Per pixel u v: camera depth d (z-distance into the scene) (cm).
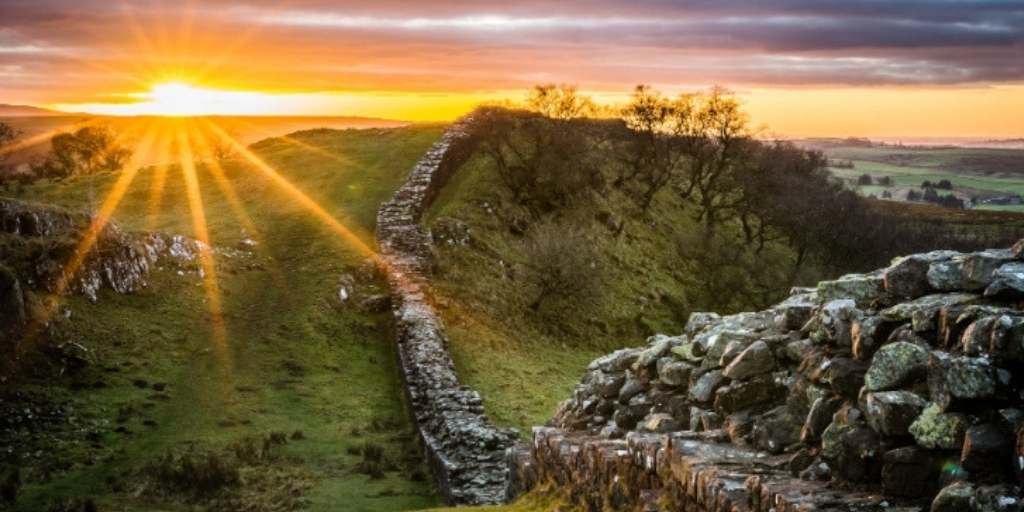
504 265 6700
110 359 3909
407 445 3356
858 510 845
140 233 5059
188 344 4266
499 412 3953
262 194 7481
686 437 1193
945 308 951
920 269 1072
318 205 6994
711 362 1351
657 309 7344
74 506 2572
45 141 14575
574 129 10262
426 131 9588
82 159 12325
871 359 1031
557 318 6284
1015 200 13000
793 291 1415
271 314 4772
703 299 7956
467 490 2616
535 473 1778
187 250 5278
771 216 9544
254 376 4034
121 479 2848
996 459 805
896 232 8444
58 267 4203
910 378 941
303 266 5516
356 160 8388
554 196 8194
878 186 15500
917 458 870
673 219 9825
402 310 4781
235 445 3153
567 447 1562
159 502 2650
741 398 1221
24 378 3553
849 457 939
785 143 12581
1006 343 842
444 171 7962
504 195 7900
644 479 1238
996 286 934
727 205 10206
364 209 6881
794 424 1107
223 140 15088
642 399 1501
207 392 3788
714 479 1006
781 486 934
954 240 7994
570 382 4847
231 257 5562
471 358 4750
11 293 3722
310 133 10156
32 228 4319
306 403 3800
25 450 3069
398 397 3994
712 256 8056
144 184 7956
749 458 1090
